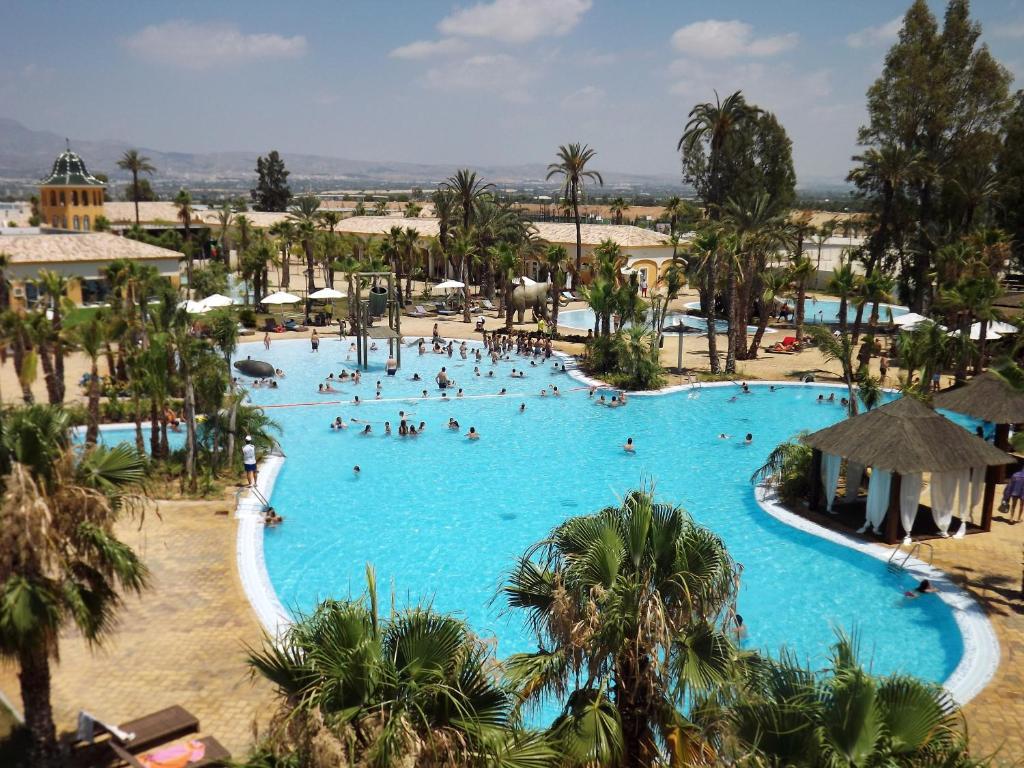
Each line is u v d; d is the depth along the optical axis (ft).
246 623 54.80
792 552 72.64
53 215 301.84
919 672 52.54
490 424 119.24
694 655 31.27
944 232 192.75
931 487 73.26
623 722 32.48
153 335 87.25
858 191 204.54
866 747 25.04
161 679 47.39
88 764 38.29
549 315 218.79
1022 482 75.46
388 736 25.30
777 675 28.40
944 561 68.80
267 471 94.68
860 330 194.70
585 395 136.36
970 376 142.61
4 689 44.50
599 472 97.45
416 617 29.40
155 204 366.22
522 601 34.65
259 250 207.21
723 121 217.36
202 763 38.11
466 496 88.79
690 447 108.06
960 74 193.88
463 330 195.00
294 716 26.68
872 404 92.32
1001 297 163.63
